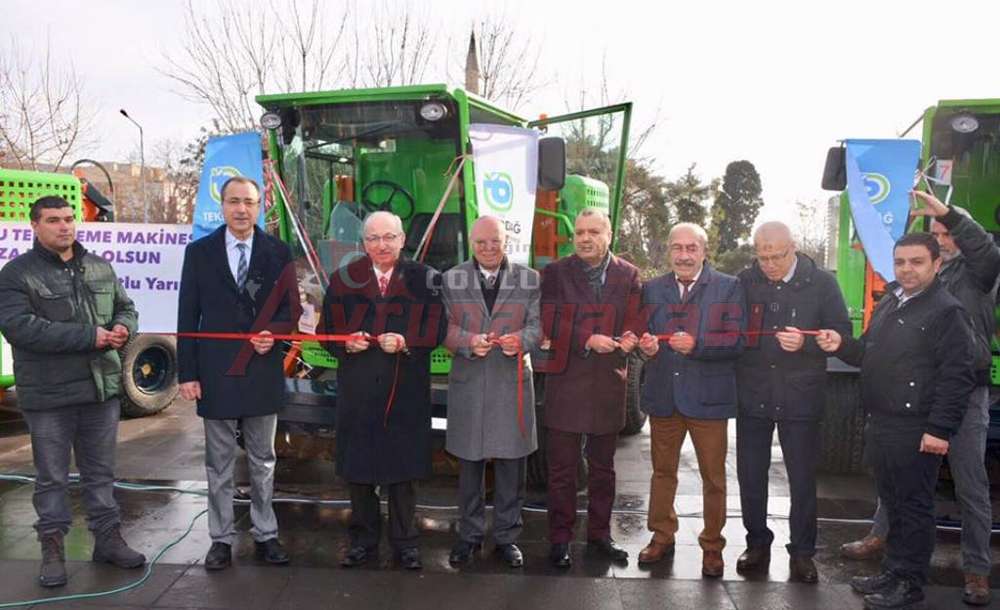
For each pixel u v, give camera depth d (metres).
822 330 3.53
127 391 6.82
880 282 5.21
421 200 5.34
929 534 3.38
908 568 3.41
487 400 3.78
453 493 5.02
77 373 3.51
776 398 3.66
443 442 5.14
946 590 3.65
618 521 4.57
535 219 6.02
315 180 5.27
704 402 3.68
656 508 3.91
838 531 4.42
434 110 4.76
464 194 4.84
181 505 4.66
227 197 3.63
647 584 3.65
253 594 3.47
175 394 7.25
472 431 3.78
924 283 3.34
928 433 3.26
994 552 4.11
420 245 4.91
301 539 4.17
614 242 5.93
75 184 6.55
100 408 3.67
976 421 3.52
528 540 4.21
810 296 3.63
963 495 3.54
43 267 3.46
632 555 4.02
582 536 4.27
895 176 4.46
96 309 3.59
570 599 3.48
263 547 3.86
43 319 3.41
